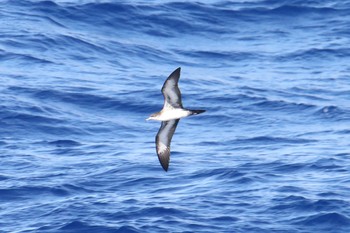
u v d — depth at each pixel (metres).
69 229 20.38
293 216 20.70
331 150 26.08
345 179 23.08
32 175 24.19
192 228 20.14
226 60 37.12
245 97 32.34
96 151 26.58
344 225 20.25
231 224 20.36
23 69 34.03
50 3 40.38
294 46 38.72
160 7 41.38
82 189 23.09
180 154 26.05
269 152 26.14
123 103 31.44
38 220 21.08
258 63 36.91
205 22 40.75
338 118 30.38
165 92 16.03
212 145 27.25
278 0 42.81
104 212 21.22
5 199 22.53
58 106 30.77
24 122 29.12
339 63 37.06
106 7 40.50
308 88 33.91
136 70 35.34
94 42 37.56
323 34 40.06
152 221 20.53
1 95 31.00
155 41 38.72
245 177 23.28
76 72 34.38
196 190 22.55
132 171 24.30
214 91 32.97
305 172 23.88
